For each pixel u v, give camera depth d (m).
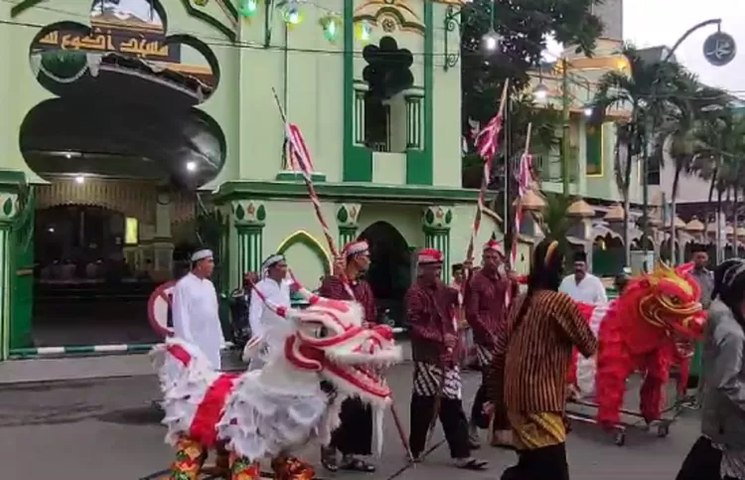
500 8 25.25
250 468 5.07
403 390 12.09
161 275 27.70
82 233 28.22
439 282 7.68
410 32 17.72
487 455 8.10
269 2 16.30
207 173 18.31
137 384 12.61
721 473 4.85
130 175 25.53
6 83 14.55
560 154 32.38
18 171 13.96
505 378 5.35
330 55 16.91
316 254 16.20
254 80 16.25
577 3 26.22
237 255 15.76
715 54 19.52
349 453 7.41
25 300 14.73
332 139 16.92
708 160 37.62
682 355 9.39
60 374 13.30
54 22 15.05
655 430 9.31
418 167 17.61
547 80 32.06
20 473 7.52
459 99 18.17
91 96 16.73
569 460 8.00
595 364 8.98
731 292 4.85
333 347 4.92
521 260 19.06
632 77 28.61
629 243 31.20
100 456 8.17
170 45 15.99
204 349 8.57
